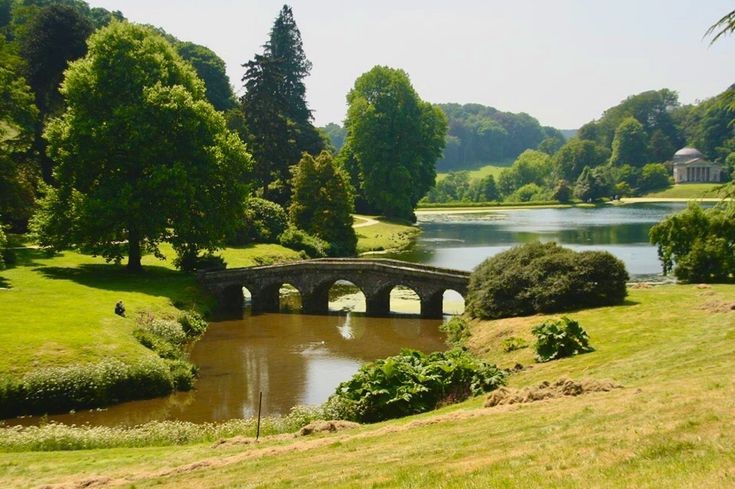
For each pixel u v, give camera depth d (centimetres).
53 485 1662
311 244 7888
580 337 2962
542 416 1670
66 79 5506
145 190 5259
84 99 5462
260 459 1691
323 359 3856
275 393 3203
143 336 3719
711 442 1209
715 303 3550
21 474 1834
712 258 4812
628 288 4553
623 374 2178
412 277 5031
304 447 1761
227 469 1622
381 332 4550
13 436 2320
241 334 4525
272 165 9631
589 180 18975
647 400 1634
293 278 5369
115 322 3825
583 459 1251
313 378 3462
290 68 12525
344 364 3738
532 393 1989
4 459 2002
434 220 13688
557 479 1159
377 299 5197
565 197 18912
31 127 6153
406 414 2323
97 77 5416
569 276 4038
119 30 5594
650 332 3088
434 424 1828
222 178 5756
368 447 1656
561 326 2995
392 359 2442
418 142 12206
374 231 10125
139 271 5716
